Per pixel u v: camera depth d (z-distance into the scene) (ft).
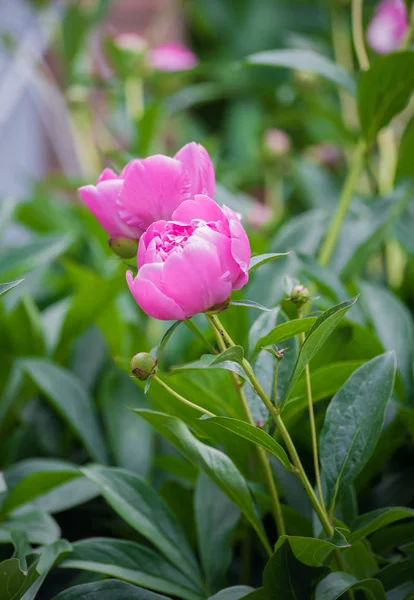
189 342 4.87
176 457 4.28
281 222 6.53
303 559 3.59
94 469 3.90
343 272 4.81
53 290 5.73
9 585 3.56
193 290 3.29
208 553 3.89
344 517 3.87
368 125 4.62
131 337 4.85
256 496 3.92
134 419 4.44
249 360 3.56
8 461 4.62
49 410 4.84
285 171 7.82
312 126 7.46
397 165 5.68
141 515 3.85
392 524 4.24
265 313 3.84
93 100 8.70
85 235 6.13
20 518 4.04
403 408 4.07
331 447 3.74
